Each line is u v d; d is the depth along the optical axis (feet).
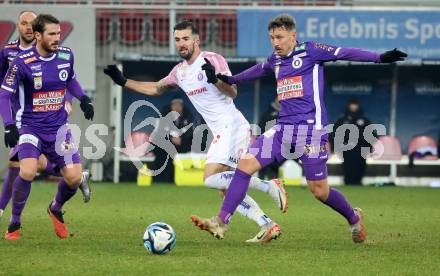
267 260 83.41
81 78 193.77
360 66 205.77
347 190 188.34
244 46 193.26
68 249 89.76
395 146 205.46
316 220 125.29
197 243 96.22
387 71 212.64
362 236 97.86
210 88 103.14
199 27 200.54
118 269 77.25
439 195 177.47
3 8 190.29
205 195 171.63
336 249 92.07
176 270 76.89
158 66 204.03
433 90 214.07
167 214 133.49
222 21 200.75
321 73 94.38
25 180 96.02
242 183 93.30
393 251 90.79
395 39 192.34
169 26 201.46
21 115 97.30
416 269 79.20
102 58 202.90
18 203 96.94
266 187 99.81
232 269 77.82
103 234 104.58
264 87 212.43
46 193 169.89
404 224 121.29
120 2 203.72
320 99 94.02
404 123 215.51
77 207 142.41
